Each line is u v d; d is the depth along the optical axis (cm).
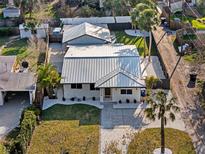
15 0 10481
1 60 7456
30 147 5553
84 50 7550
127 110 6372
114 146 5484
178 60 7781
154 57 8019
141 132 5816
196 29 8794
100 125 6022
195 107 6344
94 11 10050
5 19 9875
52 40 8900
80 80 6619
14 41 8969
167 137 5678
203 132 5784
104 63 6931
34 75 6831
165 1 10381
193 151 5394
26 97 6788
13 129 5978
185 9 9812
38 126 6016
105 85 6438
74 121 6134
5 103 6656
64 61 6981
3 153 5131
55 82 6619
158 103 5081
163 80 6838
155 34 8975
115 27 9406
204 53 7838
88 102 6631
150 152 5381
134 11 7950
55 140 5681
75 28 8600
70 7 10494
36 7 10356
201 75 7250
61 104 6600
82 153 5403
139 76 6688
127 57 7062
